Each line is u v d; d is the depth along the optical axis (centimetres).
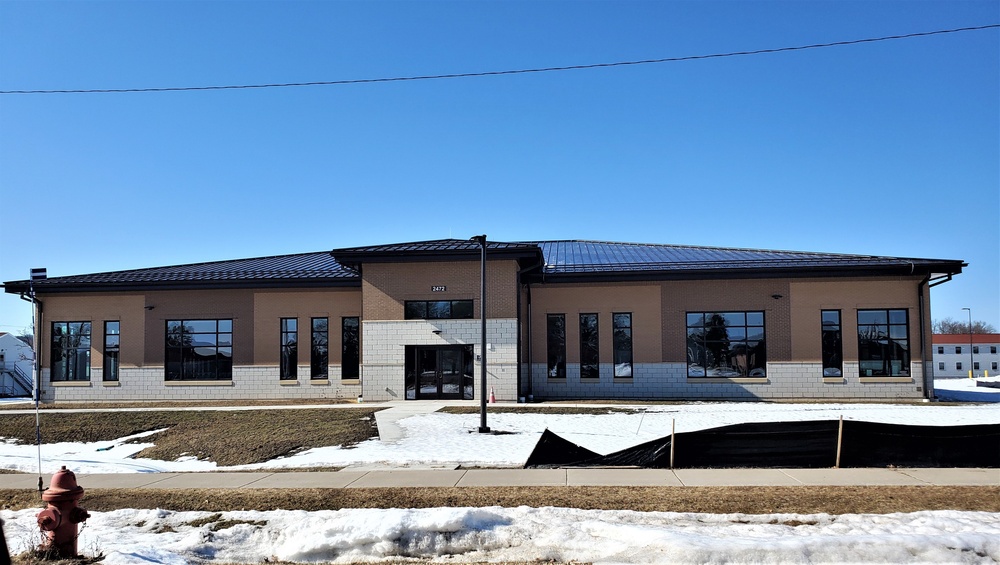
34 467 1689
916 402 2820
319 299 3219
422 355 2914
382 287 2939
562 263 3394
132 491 1248
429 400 2862
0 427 2373
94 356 3300
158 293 3294
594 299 3155
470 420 2156
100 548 896
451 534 934
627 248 3997
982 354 11600
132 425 2316
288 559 905
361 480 1282
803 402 2827
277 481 1309
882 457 1345
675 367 3072
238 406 2844
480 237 2006
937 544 829
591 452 1430
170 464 1727
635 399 3014
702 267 3092
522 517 984
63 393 3303
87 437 2194
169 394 3244
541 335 3173
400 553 914
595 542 892
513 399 2831
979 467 1330
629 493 1116
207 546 934
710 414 2305
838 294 3014
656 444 1390
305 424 2128
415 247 2992
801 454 1357
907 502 1037
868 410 2436
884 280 2992
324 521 972
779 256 3450
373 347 2925
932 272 2980
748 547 823
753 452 1363
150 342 3281
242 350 3234
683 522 968
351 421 2142
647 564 822
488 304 2872
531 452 1591
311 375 3197
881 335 2989
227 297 3266
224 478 1376
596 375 3130
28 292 3312
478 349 2861
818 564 809
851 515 969
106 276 3447
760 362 3039
